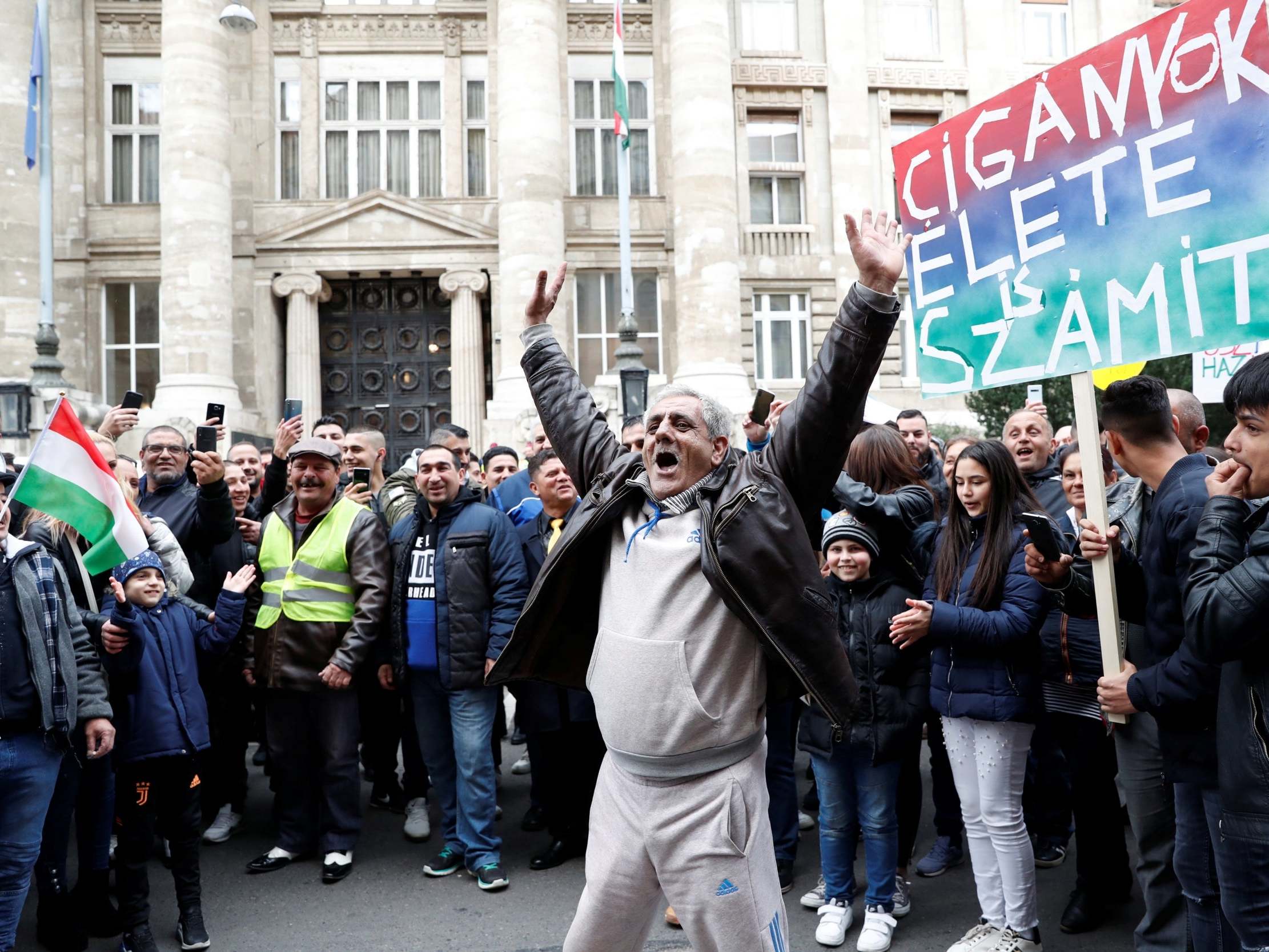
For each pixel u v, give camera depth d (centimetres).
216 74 2170
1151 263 373
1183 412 471
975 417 2367
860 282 305
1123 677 365
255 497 823
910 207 462
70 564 512
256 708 759
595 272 2477
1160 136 370
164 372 2125
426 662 589
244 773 675
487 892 562
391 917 530
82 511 488
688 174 2198
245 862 617
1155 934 430
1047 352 406
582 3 2500
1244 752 304
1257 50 345
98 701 457
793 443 312
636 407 1492
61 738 428
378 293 2470
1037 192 409
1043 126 407
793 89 2550
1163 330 370
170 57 2142
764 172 2541
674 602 312
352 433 763
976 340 434
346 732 596
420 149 2453
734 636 311
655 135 2511
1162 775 421
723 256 2188
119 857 480
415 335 2467
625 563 324
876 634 484
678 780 311
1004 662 443
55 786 481
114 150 2431
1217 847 319
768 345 2523
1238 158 350
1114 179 384
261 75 2402
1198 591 309
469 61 2470
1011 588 448
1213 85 356
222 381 2125
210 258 2128
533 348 382
